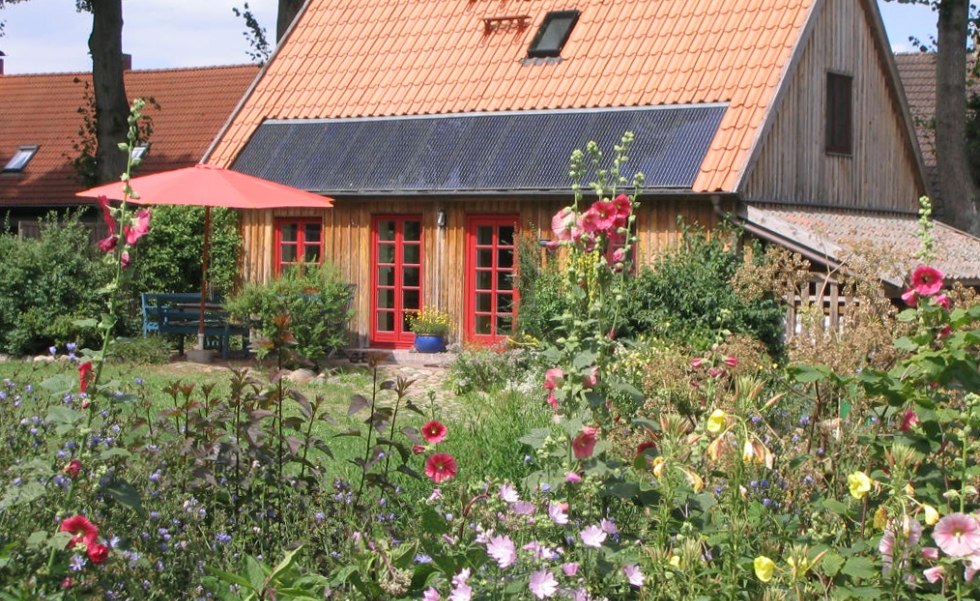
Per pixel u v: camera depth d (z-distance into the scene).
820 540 5.03
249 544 6.30
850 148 23.92
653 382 7.07
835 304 18.52
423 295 22.88
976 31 31.09
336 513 6.58
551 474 5.34
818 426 6.56
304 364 7.20
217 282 24.77
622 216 5.61
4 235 22.48
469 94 23.77
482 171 22.03
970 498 5.25
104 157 28.47
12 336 21.33
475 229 22.47
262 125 25.41
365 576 4.69
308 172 23.91
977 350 5.59
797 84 22.03
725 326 17.95
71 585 4.98
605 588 4.90
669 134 20.95
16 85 40.62
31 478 5.21
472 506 5.53
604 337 5.56
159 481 6.32
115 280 5.32
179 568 5.73
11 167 37.06
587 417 5.40
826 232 18.55
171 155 36.03
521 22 24.72
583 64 23.20
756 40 22.09
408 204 23.00
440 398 16.44
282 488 6.81
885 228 22.45
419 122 23.75
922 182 26.61
